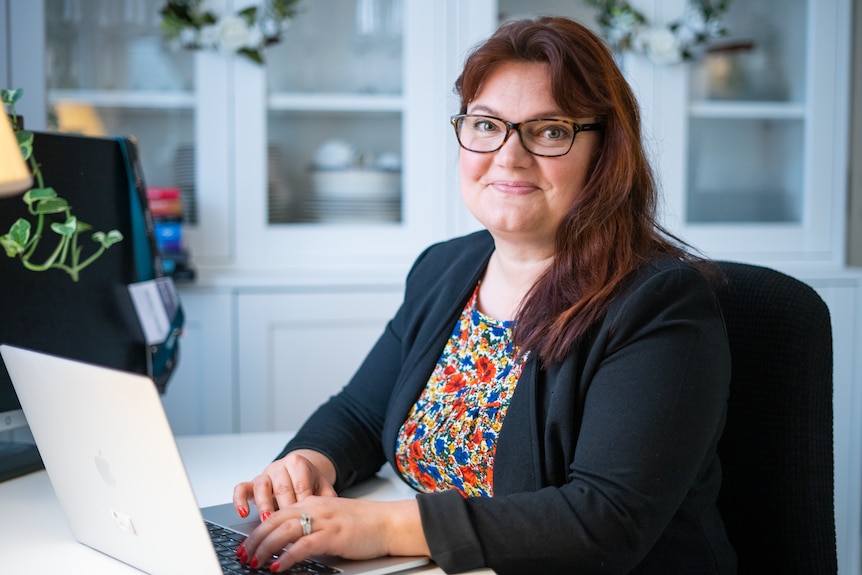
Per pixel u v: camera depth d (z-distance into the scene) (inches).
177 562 35.2
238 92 97.6
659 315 42.9
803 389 49.4
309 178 100.4
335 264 100.5
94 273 57.6
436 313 52.7
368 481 54.4
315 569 37.9
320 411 56.1
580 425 44.3
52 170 54.6
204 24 95.0
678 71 103.6
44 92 92.1
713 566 45.0
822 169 107.3
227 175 98.3
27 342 52.2
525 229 47.9
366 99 99.7
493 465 46.1
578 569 39.6
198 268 98.3
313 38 99.2
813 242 108.1
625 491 40.1
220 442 60.1
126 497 35.5
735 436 50.9
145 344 61.8
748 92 106.2
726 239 106.2
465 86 48.9
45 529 43.1
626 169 46.8
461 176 49.8
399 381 52.8
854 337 101.3
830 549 49.4
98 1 94.9
